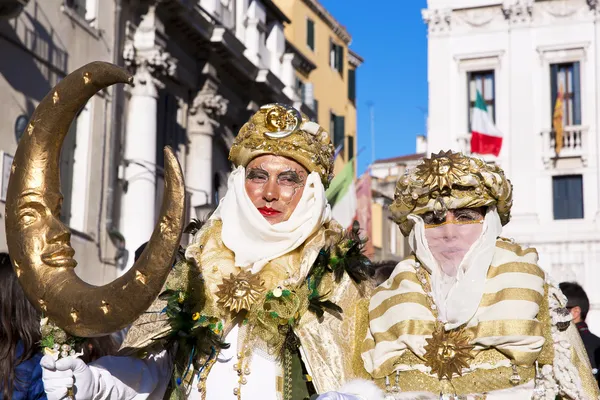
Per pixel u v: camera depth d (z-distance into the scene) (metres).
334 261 3.40
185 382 3.27
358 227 3.62
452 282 3.22
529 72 23.45
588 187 22.75
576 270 22.56
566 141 23.03
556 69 23.41
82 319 2.78
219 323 3.27
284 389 3.24
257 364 3.25
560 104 22.95
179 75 16.50
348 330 3.34
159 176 15.64
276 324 3.27
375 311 3.30
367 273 3.53
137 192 14.84
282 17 22.70
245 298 3.23
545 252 22.81
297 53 25.38
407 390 3.12
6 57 11.64
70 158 13.45
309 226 3.38
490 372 3.08
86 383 2.91
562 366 3.09
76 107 2.97
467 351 3.10
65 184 13.27
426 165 3.29
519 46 23.56
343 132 30.19
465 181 3.21
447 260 3.26
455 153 3.31
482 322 3.11
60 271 2.91
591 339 5.52
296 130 3.45
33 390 3.58
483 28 23.88
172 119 16.55
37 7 12.34
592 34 23.05
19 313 3.62
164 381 3.36
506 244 3.29
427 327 3.18
